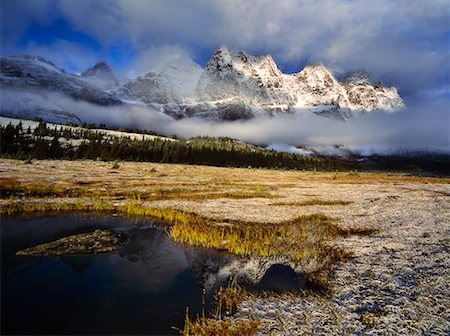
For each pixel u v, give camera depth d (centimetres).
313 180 8162
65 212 2972
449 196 4466
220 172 10788
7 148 10762
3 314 1070
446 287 1262
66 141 14875
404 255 1709
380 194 4719
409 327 974
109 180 5544
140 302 1209
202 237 2100
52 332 965
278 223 2592
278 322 1040
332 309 1125
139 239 2177
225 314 1110
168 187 5016
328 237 2142
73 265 1606
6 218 2639
